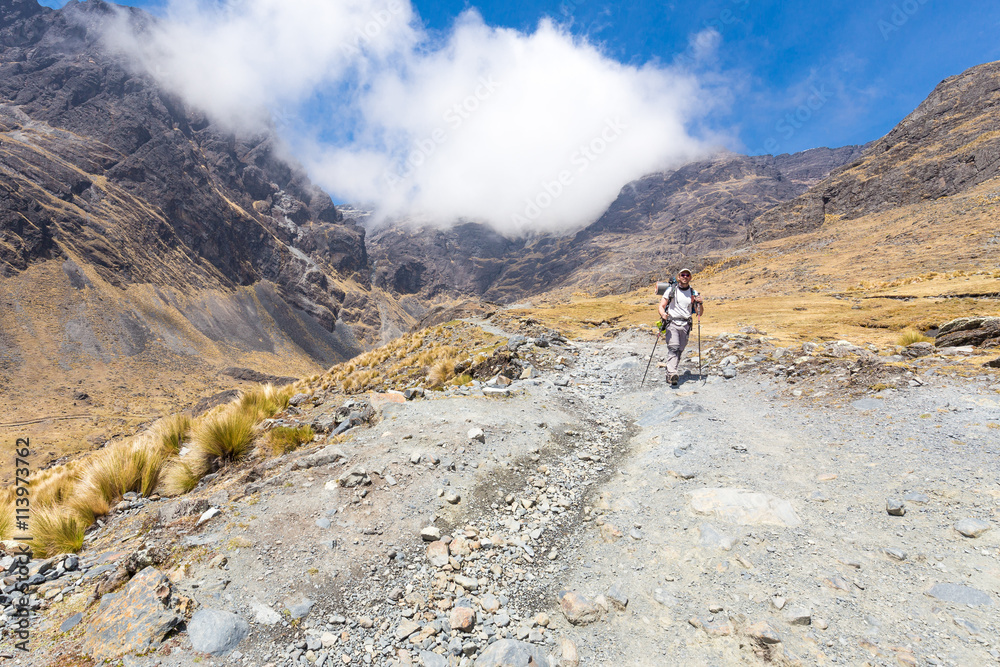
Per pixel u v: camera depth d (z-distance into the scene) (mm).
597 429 8906
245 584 4246
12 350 166250
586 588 4539
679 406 9289
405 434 7738
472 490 6215
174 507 5766
